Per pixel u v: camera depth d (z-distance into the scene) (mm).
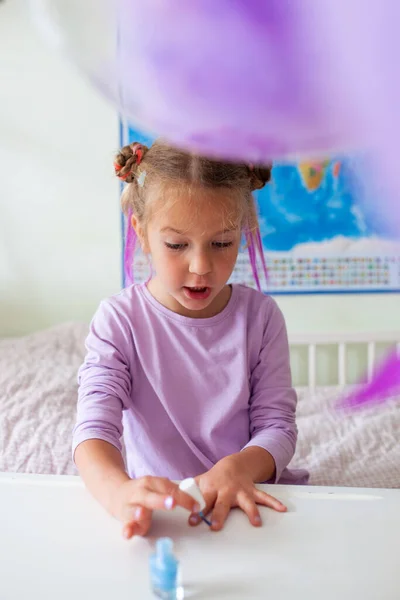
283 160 203
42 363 1498
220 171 583
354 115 177
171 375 735
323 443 1204
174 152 596
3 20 1714
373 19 168
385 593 367
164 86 181
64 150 1759
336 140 186
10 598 360
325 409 1380
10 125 1752
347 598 362
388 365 265
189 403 728
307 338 1663
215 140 194
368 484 1026
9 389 1348
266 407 729
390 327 1801
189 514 474
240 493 498
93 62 186
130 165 701
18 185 1771
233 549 420
